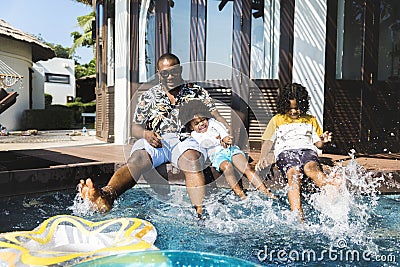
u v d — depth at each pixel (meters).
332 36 5.53
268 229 2.56
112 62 7.24
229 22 5.73
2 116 12.84
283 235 2.46
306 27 5.45
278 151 3.36
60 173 3.76
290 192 3.00
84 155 4.93
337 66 5.68
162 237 2.40
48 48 14.37
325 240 2.37
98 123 8.29
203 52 5.80
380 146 5.79
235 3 5.68
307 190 3.18
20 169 3.60
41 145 6.86
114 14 7.15
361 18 5.73
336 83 5.60
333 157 5.00
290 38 5.52
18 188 3.48
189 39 5.87
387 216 2.91
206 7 5.79
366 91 5.72
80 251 1.86
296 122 3.44
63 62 20.67
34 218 2.75
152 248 1.82
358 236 2.46
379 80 5.81
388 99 5.82
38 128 13.99
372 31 5.74
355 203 3.30
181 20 5.92
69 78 21.00
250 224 2.65
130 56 6.38
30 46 13.95
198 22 5.82
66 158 4.59
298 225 2.66
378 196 3.64
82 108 19.22
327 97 5.57
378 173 3.80
